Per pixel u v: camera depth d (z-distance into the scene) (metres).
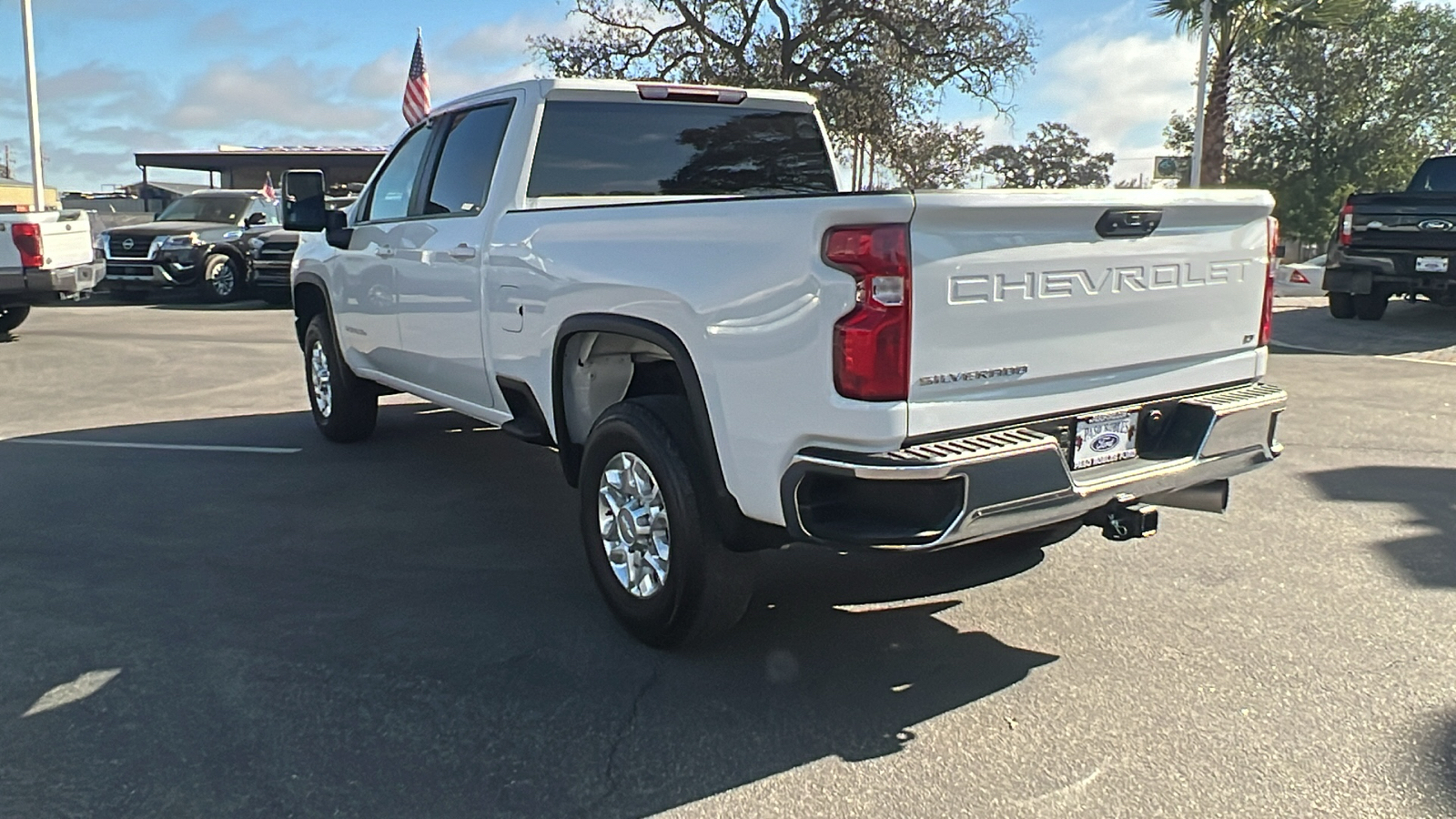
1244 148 33.72
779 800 2.96
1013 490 3.13
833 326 3.05
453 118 5.46
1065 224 3.30
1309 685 3.59
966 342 3.15
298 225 6.38
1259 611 4.22
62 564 4.80
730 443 3.43
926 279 3.04
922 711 3.46
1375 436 7.22
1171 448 3.72
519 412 4.85
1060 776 3.06
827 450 3.13
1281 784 3.01
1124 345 3.54
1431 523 5.30
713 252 3.42
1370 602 4.30
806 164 5.68
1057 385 3.40
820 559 4.87
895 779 3.06
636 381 4.43
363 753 3.20
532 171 4.82
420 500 5.83
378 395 7.04
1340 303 13.54
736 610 3.74
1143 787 3.00
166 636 4.02
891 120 24.36
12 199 43.34
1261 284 3.96
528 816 2.89
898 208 2.97
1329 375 9.64
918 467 2.99
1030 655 3.85
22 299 11.95
